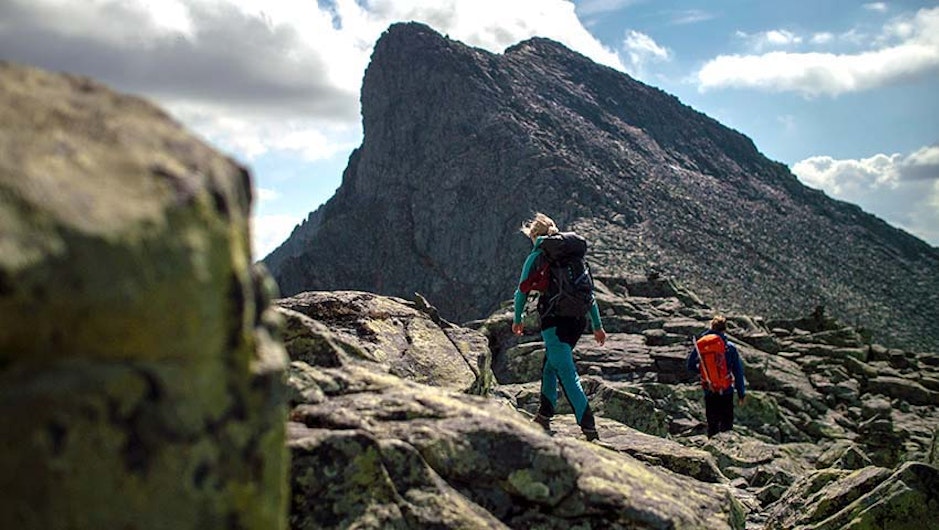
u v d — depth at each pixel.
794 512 10.87
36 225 2.75
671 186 177.62
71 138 3.12
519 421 6.70
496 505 5.81
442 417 6.23
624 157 185.00
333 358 7.66
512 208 166.38
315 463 5.13
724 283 136.62
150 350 3.03
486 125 183.88
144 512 2.91
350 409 6.21
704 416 22.47
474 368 11.98
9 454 2.67
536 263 9.39
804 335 38.09
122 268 2.90
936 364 35.31
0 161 2.81
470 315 158.75
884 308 141.25
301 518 4.98
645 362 26.48
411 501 5.30
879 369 32.41
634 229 152.88
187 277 3.10
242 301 3.38
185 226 3.14
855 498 9.90
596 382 20.22
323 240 180.50
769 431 23.56
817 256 162.62
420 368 11.37
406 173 187.12
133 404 2.92
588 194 163.88
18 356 2.79
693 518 6.17
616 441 10.57
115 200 2.99
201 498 3.07
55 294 2.75
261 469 3.34
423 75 195.50
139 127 3.40
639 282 39.66
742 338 33.69
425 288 168.75
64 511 2.74
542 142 179.38
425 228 176.00
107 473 2.84
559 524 5.83
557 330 9.39
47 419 2.73
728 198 183.25
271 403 3.45
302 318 7.92
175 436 3.01
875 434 24.30
